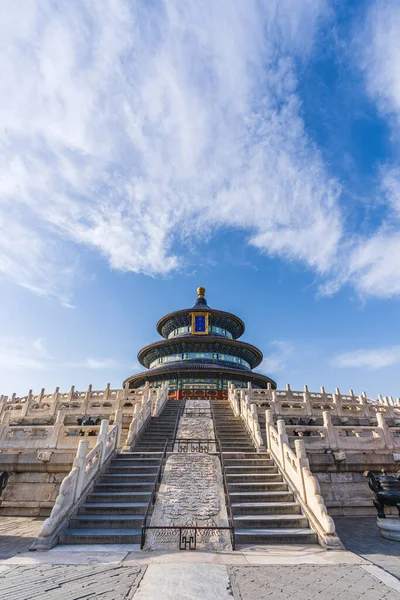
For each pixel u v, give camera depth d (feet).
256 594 21.39
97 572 25.39
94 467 45.01
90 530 35.55
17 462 52.31
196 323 188.65
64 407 89.15
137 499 41.19
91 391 91.09
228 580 23.75
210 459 51.57
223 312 192.54
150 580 23.68
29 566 26.94
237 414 82.38
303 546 32.55
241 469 48.75
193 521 35.73
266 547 32.01
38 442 56.08
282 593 21.57
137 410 67.46
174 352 177.06
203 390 149.28
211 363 160.97
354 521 45.96
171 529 34.30
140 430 65.77
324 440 55.42
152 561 28.04
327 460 53.01
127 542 33.47
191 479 45.09
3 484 46.73
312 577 24.40
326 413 57.88
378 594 21.52
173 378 153.58
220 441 62.34
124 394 91.45
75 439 55.47
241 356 180.14
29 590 21.91
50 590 21.93
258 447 56.75
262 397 88.63
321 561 28.09
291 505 39.17
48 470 52.29
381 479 39.14
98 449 46.96
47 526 33.50
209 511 37.68
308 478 39.09
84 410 82.58
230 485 43.55
